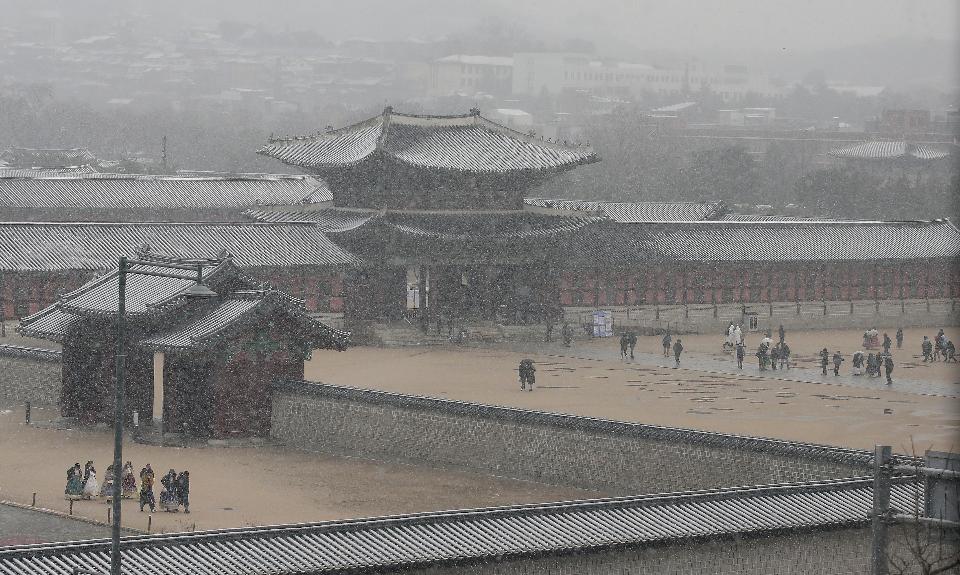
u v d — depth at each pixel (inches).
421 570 3198.8
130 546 3093.0
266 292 5339.6
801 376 7135.8
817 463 4286.4
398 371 7071.9
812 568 3572.8
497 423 4909.0
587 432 4714.6
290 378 5447.8
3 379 6210.6
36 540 4008.4
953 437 5487.2
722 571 3472.0
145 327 5447.8
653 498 3550.7
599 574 3356.3
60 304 5748.0
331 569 3120.1
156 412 5856.3
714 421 5787.4
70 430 5590.6
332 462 5103.3
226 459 5108.3
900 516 2883.9
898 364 7731.3
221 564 3093.0
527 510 3432.6
